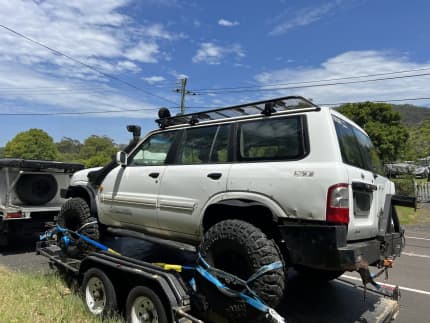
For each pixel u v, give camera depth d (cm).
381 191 414
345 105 3114
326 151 325
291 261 322
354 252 299
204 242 354
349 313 384
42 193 841
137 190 473
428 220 1655
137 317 384
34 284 517
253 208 353
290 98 355
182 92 2598
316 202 314
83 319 412
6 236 777
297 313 381
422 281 656
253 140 377
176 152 448
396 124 2995
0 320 386
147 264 400
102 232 546
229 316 325
